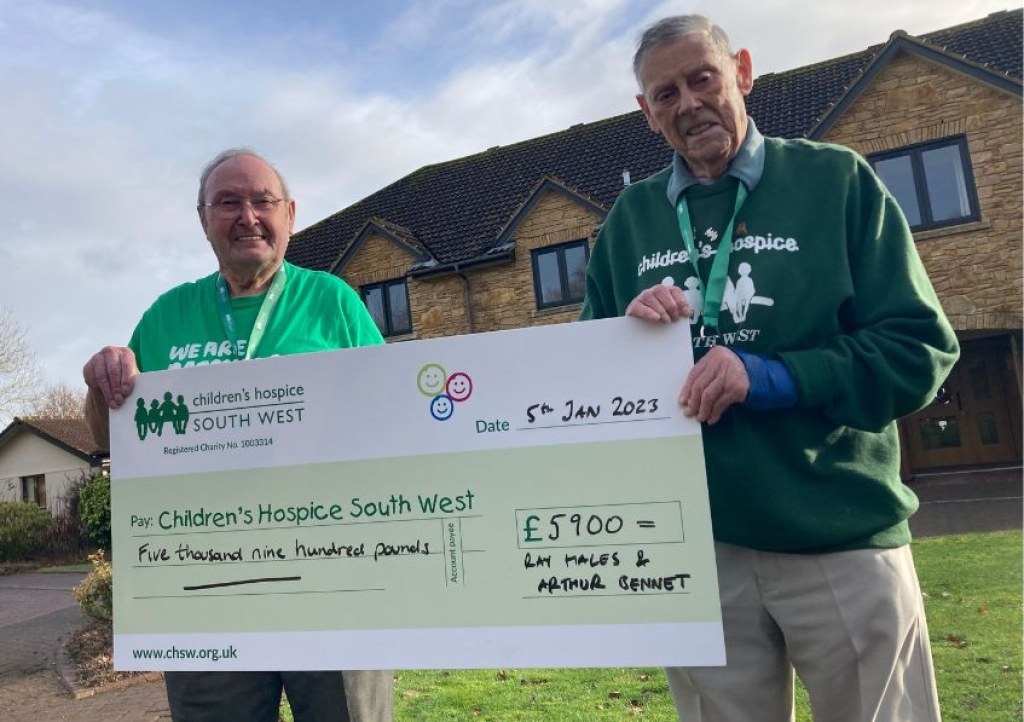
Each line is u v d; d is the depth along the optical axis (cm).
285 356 218
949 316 1120
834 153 200
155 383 227
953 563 639
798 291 190
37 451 2541
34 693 622
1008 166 1099
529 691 454
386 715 241
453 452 204
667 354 191
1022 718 347
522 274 1395
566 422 197
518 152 1742
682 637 187
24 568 1797
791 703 211
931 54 1132
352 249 1550
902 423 1367
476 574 200
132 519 228
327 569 211
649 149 1465
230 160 244
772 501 188
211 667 217
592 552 193
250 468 219
